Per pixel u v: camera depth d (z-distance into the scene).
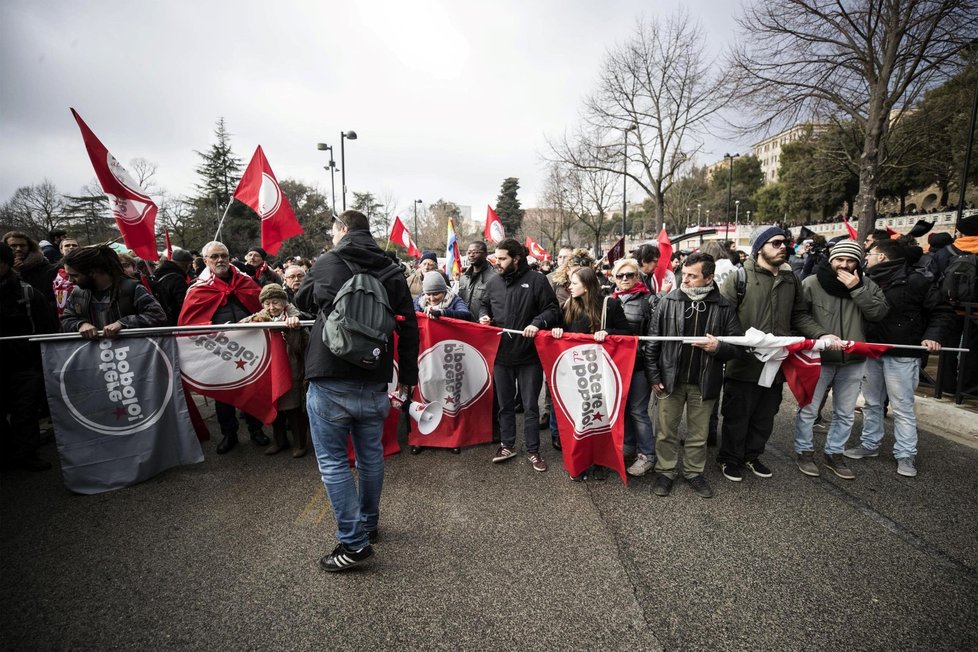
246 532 2.87
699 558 2.64
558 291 5.29
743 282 3.66
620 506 3.21
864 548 2.73
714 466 3.88
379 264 2.62
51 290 4.96
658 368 3.44
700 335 3.35
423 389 4.11
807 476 3.68
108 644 2.03
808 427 3.70
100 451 3.34
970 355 4.79
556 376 3.63
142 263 7.11
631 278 3.90
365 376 2.42
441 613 2.23
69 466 3.26
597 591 2.38
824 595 2.35
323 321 2.43
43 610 2.22
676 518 3.06
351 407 2.42
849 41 12.23
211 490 3.39
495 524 2.98
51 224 35.34
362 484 2.69
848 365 3.58
